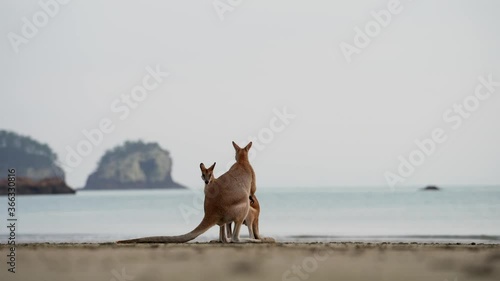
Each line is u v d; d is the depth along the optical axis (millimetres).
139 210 67438
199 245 21797
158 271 14727
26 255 18031
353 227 43156
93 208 71250
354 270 14836
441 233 37031
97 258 17141
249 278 13727
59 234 39438
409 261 16312
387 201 67562
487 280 13531
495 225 43188
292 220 50062
